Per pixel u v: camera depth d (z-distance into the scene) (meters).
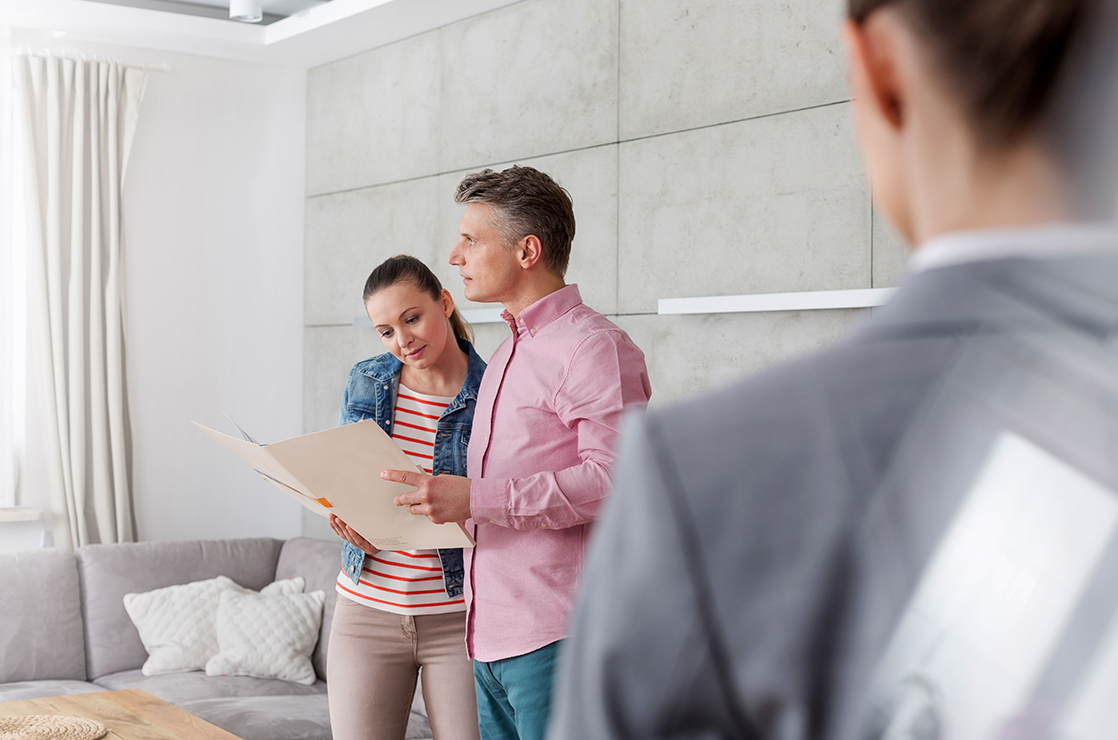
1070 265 0.38
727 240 3.28
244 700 3.50
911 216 0.43
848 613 0.38
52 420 4.27
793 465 0.39
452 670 2.17
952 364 0.38
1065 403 0.36
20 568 3.88
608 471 1.69
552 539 1.80
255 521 4.96
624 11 3.63
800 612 0.38
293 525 5.07
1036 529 0.36
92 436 4.38
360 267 4.79
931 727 0.36
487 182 1.86
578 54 3.79
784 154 3.12
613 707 0.40
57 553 3.99
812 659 0.38
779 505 0.39
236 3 4.14
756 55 3.21
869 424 0.39
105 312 4.45
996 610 0.36
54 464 4.27
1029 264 0.38
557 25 3.88
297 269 5.09
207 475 4.83
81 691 3.66
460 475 2.20
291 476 1.80
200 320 4.83
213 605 4.02
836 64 2.99
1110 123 0.37
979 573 0.36
